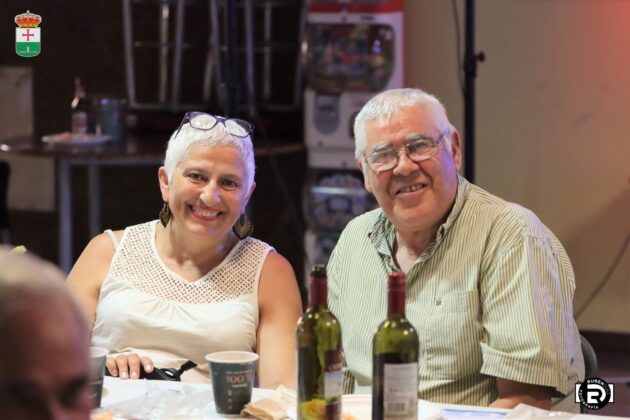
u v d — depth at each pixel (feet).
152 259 8.96
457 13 17.47
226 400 6.47
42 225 20.30
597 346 17.34
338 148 17.54
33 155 16.55
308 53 17.57
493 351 7.45
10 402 2.35
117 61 19.57
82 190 20.06
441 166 7.75
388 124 7.79
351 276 8.34
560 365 7.34
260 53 18.93
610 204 17.06
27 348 2.32
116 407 6.53
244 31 18.86
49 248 20.35
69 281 9.10
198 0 19.02
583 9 16.79
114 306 8.75
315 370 5.85
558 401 7.82
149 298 8.73
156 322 8.62
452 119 17.76
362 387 8.11
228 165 8.67
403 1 17.38
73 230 20.18
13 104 20.06
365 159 7.96
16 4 19.75
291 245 19.29
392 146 7.75
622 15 16.61
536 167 17.38
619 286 17.16
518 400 7.36
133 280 8.87
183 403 6.65
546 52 17.06
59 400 2.40
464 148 16.30
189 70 19.36
